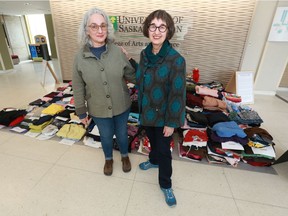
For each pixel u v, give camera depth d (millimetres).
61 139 2176
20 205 1350
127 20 3479
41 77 5242
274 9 3125
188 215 1297
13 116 2406
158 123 1159
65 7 3617
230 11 3168
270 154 1694
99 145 2051
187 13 3289
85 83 1271
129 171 1689
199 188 1520
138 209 1337
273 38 3287
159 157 1284
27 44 8992
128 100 1425
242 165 1781
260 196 1453
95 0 3461
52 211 1311
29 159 1829
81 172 1678
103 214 1299
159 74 1028
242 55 3439
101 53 1174
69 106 2738
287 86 4129
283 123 2627
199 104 2254
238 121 2061
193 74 3268
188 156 1834
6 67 5926
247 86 3223
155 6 3334
